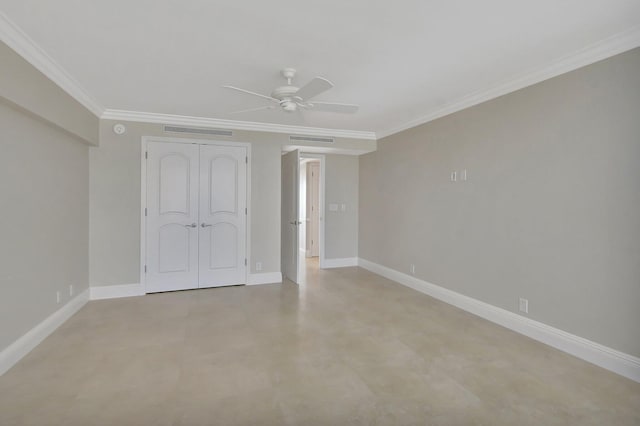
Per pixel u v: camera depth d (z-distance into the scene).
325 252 6.57
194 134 4.93
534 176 3.26
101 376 2.57
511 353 2.98
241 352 2.99
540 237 3.21
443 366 2.75
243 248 5.29
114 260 4.61
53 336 3.30
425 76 3.30
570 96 2.94
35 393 2.34
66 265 3.76
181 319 3.80
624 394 2.36
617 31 2.46
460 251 4.18
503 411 2.18
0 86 2.32
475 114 3.92
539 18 2.27
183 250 4.95
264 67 3.06
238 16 2.24
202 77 3.30
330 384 2.49
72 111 3.54
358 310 4.12
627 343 2.58
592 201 2.79
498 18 2.27
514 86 3.41
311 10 2.17
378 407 2.22
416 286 5.00
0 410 2.14
